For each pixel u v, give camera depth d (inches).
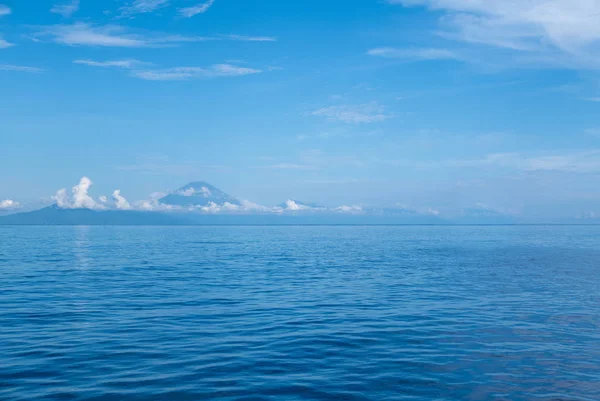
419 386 548.1
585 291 1291.8
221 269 1847.9
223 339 753.0
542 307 1043.9
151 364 619.5
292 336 774.5
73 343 719.7
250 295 1205.7
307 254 2716.5
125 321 880.9
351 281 1498.5
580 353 681.6
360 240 4707.2
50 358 640.4
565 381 566.6
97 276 1588.3
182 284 1406.3
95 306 1034.7
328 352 682.8
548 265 2039.9
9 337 754.2
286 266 1984.5
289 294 1227.2
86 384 542.3
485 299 1154.0
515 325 861.8
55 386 534.9
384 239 4940.9
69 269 1808.6
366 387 543.8
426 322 885.8
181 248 3292.3
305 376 579.2
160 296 1178.6
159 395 510.9
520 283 1455.5
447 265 2042.3
